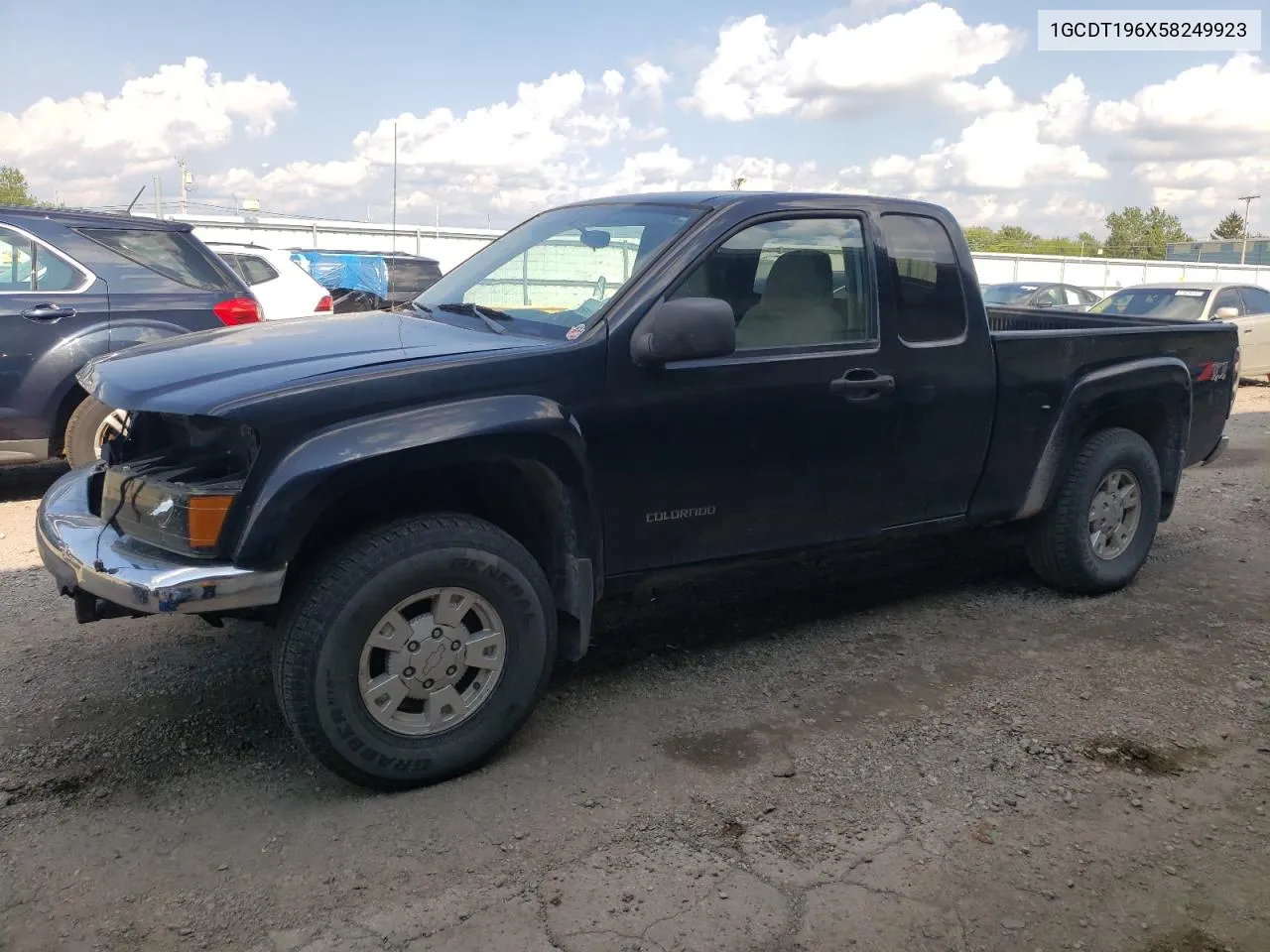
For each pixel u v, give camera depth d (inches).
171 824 118.4
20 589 197.3
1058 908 105.3
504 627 128.7
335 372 120.8
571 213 175.2
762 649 173.0
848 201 161.0
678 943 98.9
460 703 127.8
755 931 100.8
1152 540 208.4
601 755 135.7
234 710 147.4
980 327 172.9
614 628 181.6
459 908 103.7
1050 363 182.9
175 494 117.3
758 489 152.0
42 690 152.9
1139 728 145.1
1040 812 123.0
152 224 273.6
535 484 133.6
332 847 114.2
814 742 139.9
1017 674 163.3
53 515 134.3
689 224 147.9
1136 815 122.9
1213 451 226.5
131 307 261.9
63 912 102.6
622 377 136.7
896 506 169.2
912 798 125.5
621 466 138.7
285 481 113.3
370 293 600.1
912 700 153.5
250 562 114.0
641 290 140.0
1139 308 581.3
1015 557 226.4
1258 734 144.0
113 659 164.6
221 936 99.4
